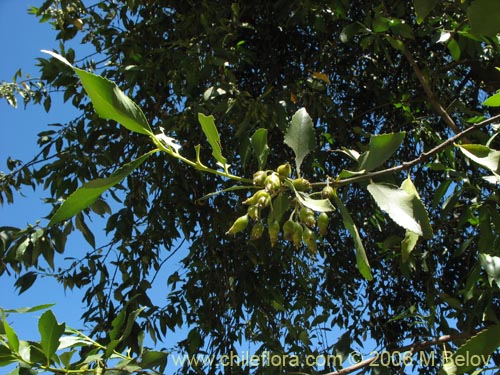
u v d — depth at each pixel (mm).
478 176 3275
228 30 3576
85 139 3678
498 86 3539
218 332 3895
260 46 4156
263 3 4074
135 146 3836
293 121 1474
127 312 3484
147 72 3652
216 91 3217
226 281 3887
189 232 3961
